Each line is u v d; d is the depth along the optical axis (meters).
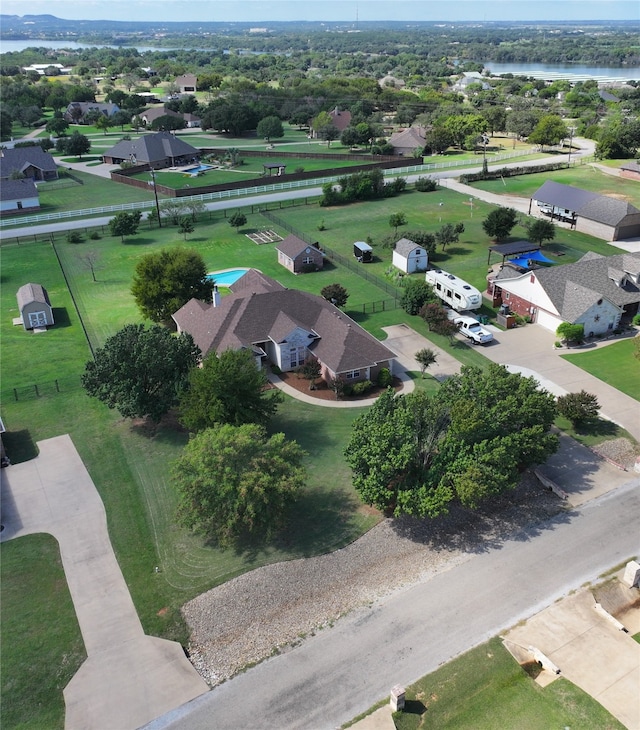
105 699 28.00
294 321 54.34
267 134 157.75
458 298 65.06
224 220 99.88
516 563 35.06
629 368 55.03
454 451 37.00
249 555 35.69
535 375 54.09
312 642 30.56
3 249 88.62
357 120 168.25
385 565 35.00
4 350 59.91
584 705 27.17
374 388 52.84
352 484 38.50
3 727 26.89
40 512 39.56
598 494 40.28
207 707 27.58
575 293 60.81
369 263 81.25
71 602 33.00
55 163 135.25
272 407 44.75
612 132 138.25
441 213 100.75
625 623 31.70
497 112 169.38
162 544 36.81
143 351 44.56
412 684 28.31
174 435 47.03
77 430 47.94
